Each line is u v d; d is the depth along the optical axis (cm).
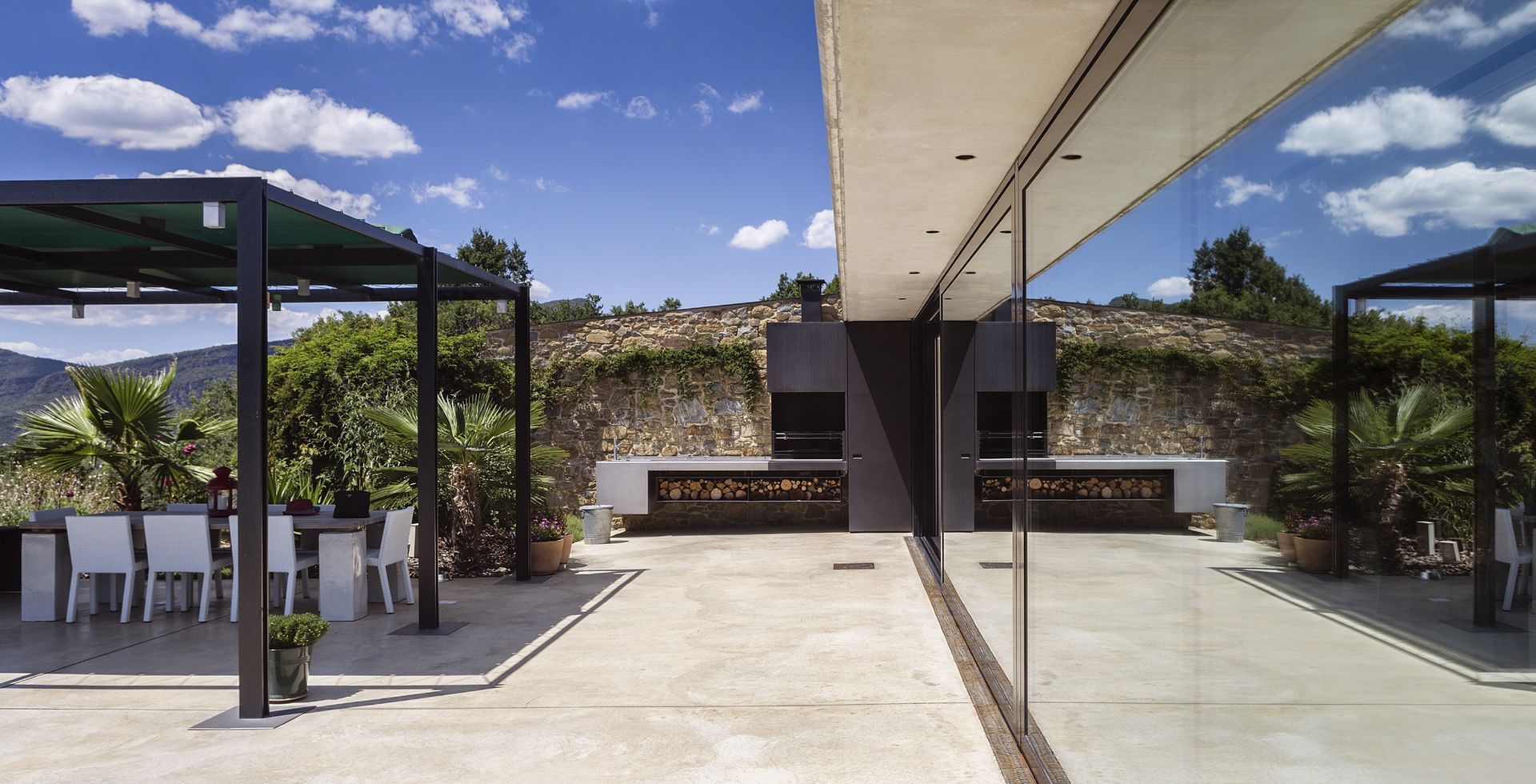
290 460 1079
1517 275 86
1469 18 93
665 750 396
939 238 609
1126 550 238
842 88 333
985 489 535
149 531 673
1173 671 202
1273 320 148
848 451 1104
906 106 353
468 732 424
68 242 686
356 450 1070
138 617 693
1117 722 248
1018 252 417
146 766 385
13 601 768
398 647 588
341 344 1127
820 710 448
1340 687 128
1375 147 114
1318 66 129
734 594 746
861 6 261
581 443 1192
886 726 423
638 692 482
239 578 448
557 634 618
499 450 916
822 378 1102
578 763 383
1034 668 371
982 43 289
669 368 1185
